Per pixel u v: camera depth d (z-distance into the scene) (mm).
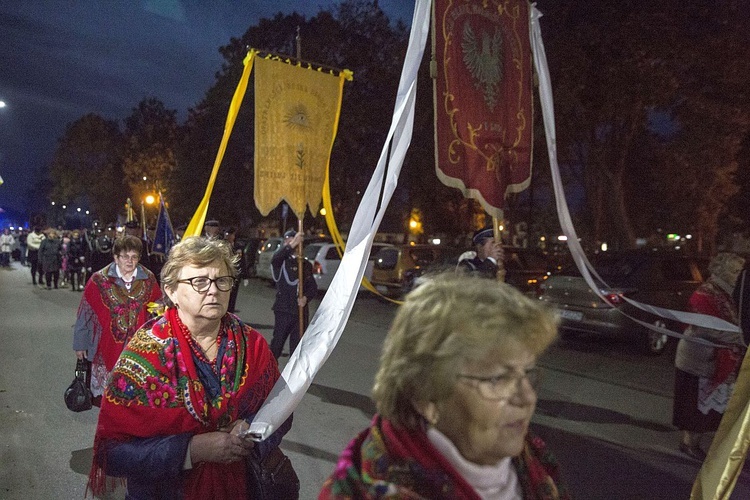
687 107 19469
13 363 8477
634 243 22047
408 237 33625
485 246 5254
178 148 39656
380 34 28719
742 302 4543
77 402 4582
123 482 3471
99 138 67062
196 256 2268
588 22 17609
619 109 18234
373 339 10625
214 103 34031
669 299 10055
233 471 2254
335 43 28391
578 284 10031
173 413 2172
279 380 2463
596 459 5156
